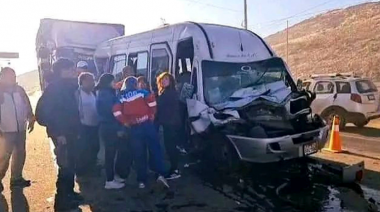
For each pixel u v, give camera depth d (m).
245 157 7.27
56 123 6.11
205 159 8.27
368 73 44.25
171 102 7.14
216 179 7.36
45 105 6.06
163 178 6.91
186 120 8.23
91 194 6.52
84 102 7.23
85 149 7.38
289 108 8.22
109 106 6.65
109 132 6.71
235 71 8.50
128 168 6.92
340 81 13.46
